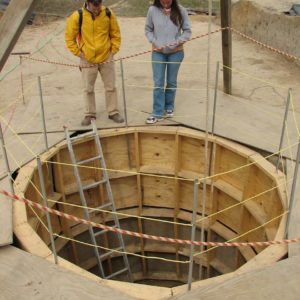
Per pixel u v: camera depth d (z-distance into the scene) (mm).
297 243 3551
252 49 9602
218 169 5664
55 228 5559
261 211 5035
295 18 8453
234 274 3283
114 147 5883
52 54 9648
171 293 3158
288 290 3039
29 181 4617
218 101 6387
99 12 5031
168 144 5859
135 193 6344
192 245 3025
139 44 10266
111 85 5590
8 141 5406
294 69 8250
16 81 7859
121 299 3086
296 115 5957
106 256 5855
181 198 6262
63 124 5793
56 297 3127
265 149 5094
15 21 3486
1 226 3871
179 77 7730
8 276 3330
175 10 5188
